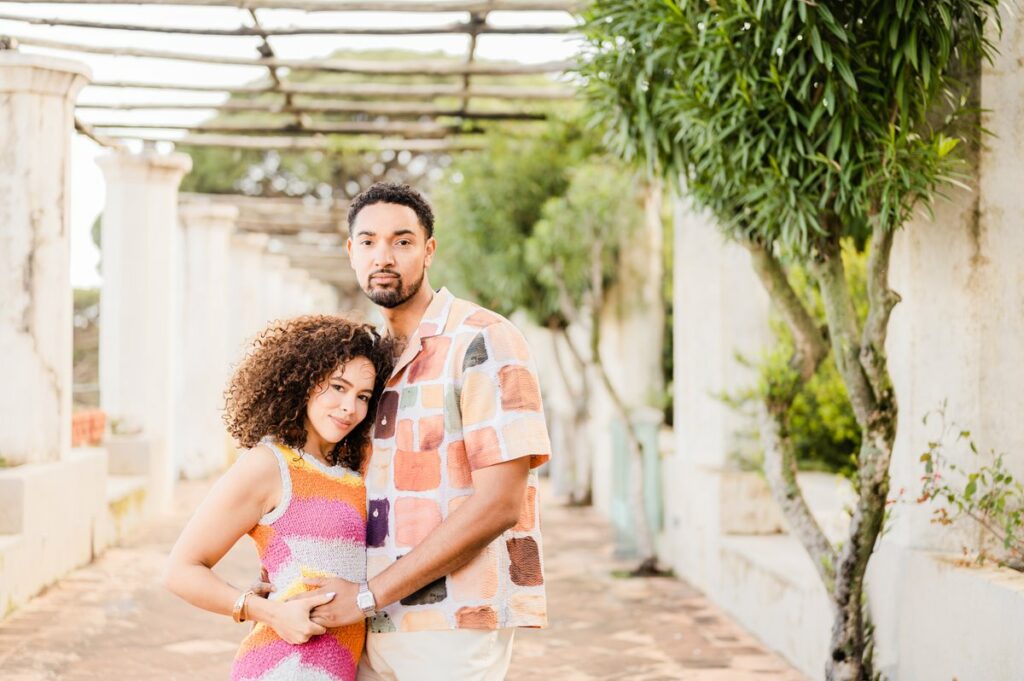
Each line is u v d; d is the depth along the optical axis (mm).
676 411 8242
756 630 6078
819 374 7637
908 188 3855
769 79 3994
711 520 7062
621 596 7258
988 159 4332
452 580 2684
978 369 4336
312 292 23578
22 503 6488
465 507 2617
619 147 5535
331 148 10461
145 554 8477
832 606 4488
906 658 4309
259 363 2742
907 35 3750
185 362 14141
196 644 5824
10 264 7039
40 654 5504
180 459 14172
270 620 2580
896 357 4574
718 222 5016
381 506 2734
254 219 15133
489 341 2703
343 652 2666
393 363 2822
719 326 7203
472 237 10602
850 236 5594
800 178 4223
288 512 2676
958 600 3904
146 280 10672
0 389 7078
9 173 7047
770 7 3750
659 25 4461
